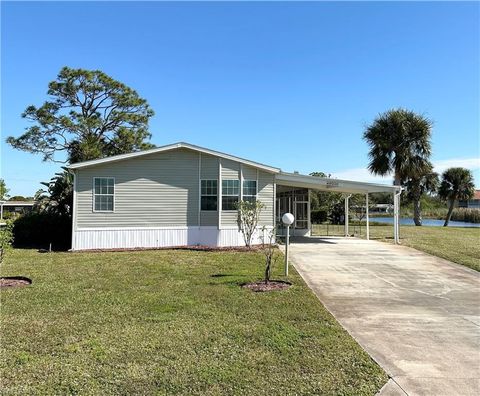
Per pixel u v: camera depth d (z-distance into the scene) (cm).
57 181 1830
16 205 5100
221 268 1036
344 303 725
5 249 902
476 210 4119
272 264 1109
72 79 2602
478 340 529
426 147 2505
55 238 1761
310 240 1903
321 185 1762
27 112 2512
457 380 404
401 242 1755
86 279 887
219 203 1565
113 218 1488
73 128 2580
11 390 372
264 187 1642
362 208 3722
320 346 491
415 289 847
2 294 742
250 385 387
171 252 1365
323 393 373
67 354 457
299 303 691
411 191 3144
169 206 1544
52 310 635
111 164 1489
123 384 385
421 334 552
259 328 553
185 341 500
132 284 834
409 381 400
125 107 2816
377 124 2572
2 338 507
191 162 1567
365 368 428
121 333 528
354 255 1338
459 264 1166
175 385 384
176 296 729
